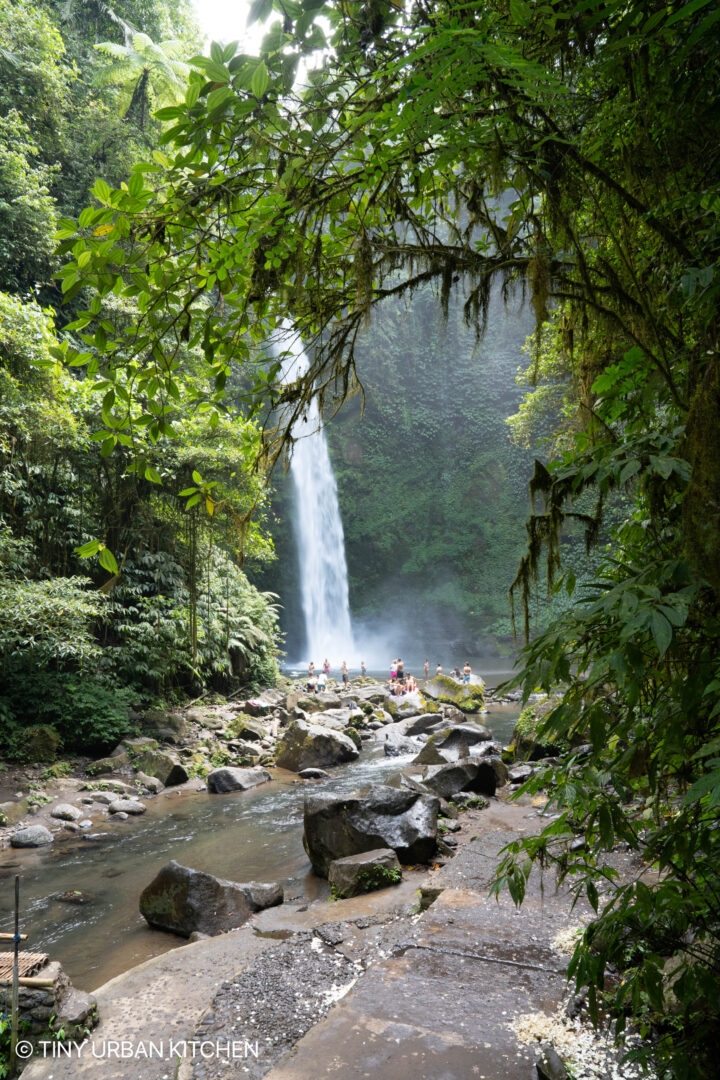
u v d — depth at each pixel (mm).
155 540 15148
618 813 1620
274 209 2131
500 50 1411
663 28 1240
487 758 8969
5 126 14984
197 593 16016
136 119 19250
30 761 11297
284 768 12922
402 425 42812
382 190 2436
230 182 2100
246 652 18172
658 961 1555
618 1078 2410
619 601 1371
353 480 42781
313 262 2316
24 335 10383
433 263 2422
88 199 19000
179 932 5812
